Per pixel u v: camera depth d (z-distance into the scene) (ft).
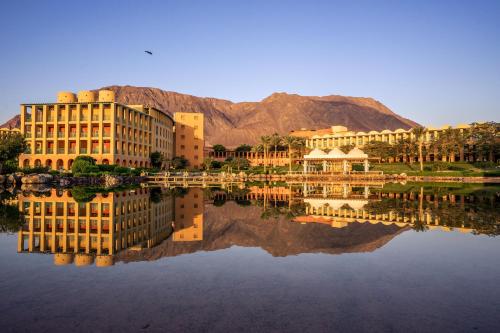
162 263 35.19
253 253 39.96
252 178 296.30
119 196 114.11
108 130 252.83
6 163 197.16
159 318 22.11
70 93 261.03
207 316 22.49
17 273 31.37
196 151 410.93
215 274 31.58
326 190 159.02
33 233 50.44
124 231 53.11
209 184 213.46
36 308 23.57
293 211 81.56
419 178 263.70
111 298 25.46
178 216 71.56
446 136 347.56
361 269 33.45
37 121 255.70
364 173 273.33
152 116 316.81
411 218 68.80
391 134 450.71
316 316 22.63
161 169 315.99
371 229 56.34
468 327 21.30
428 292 27.22
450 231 54.24
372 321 21.97
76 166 205.46
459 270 33.22
